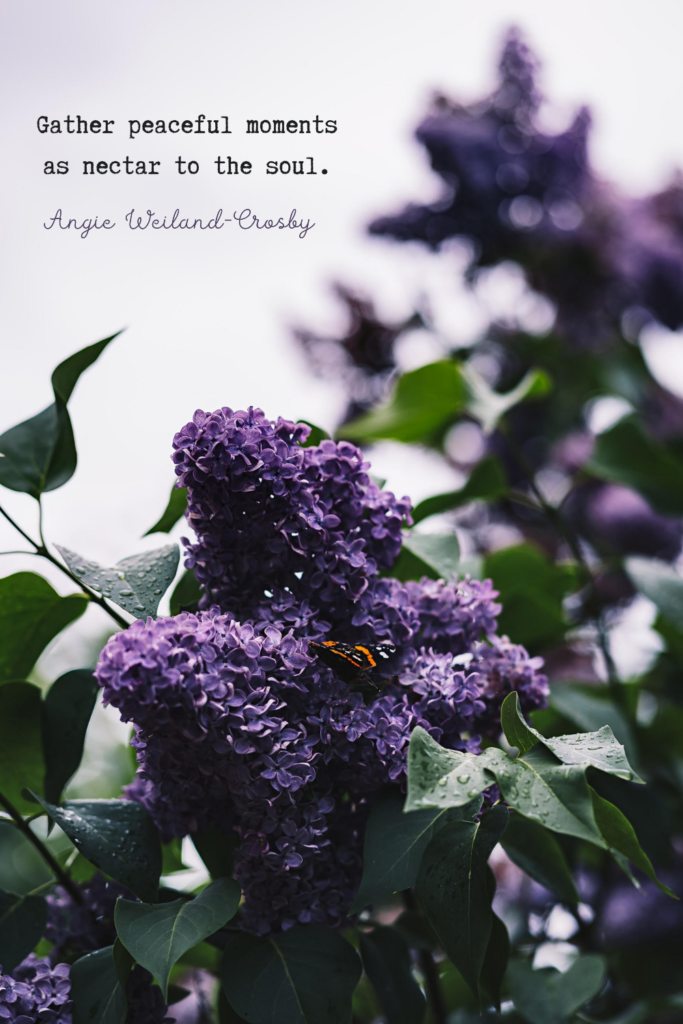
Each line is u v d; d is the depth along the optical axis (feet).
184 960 3.81
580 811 3.05
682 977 4.56
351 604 3.35
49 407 3.71
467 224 6.56
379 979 3.46
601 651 4.56
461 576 4.00
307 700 3.27
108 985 3.31
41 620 3.69
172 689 3.13
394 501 3.43
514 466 6.37
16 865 5.98
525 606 4.18
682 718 4.50
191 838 3.48
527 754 3.20
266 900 3.28
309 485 3.34
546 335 6.82
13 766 3.73
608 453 5.11
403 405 4.91
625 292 6.79
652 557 6.07
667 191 7.02
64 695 3.67
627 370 6.67
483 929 3.19
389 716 3.27
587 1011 4.33
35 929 3.45
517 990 3.76
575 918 4.38
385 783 3.29
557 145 6.59
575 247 6.72
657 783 4.51
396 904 4.30
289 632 3.26
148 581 3.48
